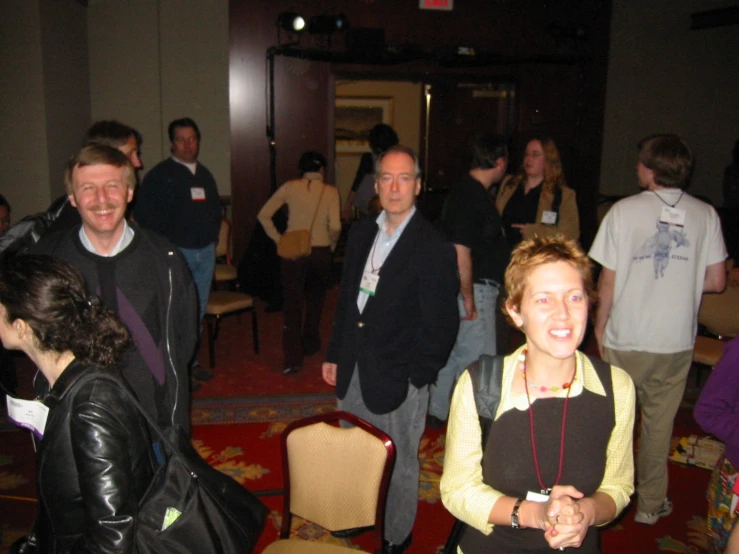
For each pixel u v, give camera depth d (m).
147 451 1.36
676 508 2.83
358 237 2.29
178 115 6.66
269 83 6.69
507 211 3.55
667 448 2.55
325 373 2.43
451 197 3.08
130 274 1.98
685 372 2.46
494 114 7.39
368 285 2.21
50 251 1.97
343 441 1.91
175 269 2.07
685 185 2.39
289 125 6.84
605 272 2.43
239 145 6.78
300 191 4.31
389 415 2.21
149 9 6.40
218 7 6.54
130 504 1.23
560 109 7.41
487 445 1.34
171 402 2.05
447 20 7.00
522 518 1.26
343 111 9.12
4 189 4.97
